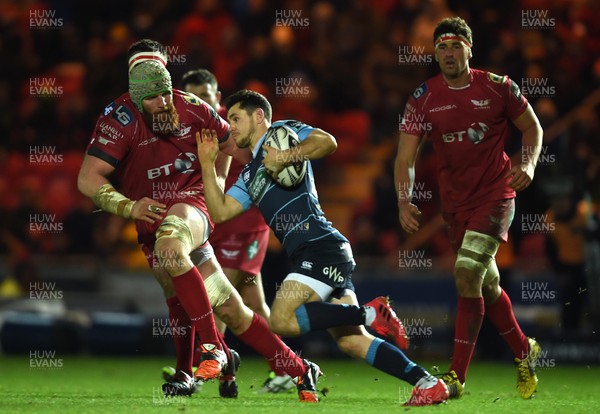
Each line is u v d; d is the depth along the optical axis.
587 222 41.53
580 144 48.81
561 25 55.16
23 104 65.88
